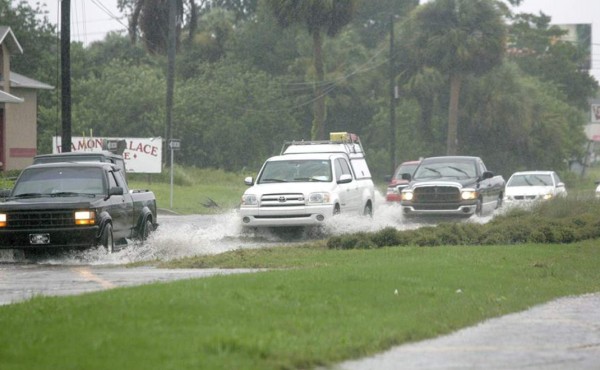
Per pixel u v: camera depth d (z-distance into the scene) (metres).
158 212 89.31
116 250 45.22
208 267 38.75
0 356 18.31
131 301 24.19
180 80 168.25
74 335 20.19
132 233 47.59
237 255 42.19
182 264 39.69
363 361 20.09
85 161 51.66
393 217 66.81
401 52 150.00
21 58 158.62
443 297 28.25
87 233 42.50
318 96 126.75
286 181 55.97
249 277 30.12
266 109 163.38
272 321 22.45
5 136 111.69
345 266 34.81
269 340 20.09
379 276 31.05
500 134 157.38
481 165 69.19
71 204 42.50
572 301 30.09
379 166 160.00
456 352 21.27
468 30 140.75
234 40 181.25
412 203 65.19
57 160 52.59
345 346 20.58
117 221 45.12
